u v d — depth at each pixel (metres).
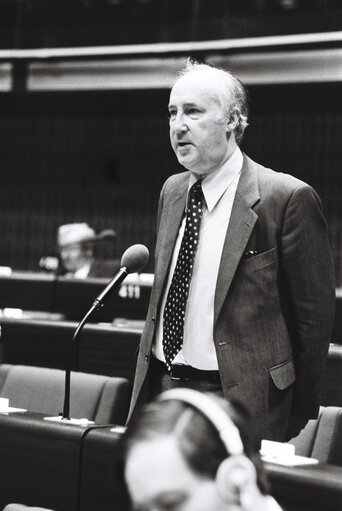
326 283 5.94
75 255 16.39
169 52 20.69
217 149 6.00
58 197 24.44
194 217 6.10
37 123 24.55
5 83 22.52
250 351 5.78
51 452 5.73
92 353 9.05
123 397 7.48
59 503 5.66
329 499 4.48
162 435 1.68
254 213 5.91
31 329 9.50
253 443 1.79
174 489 1.65
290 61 19.66
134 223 23.70
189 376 5.93
